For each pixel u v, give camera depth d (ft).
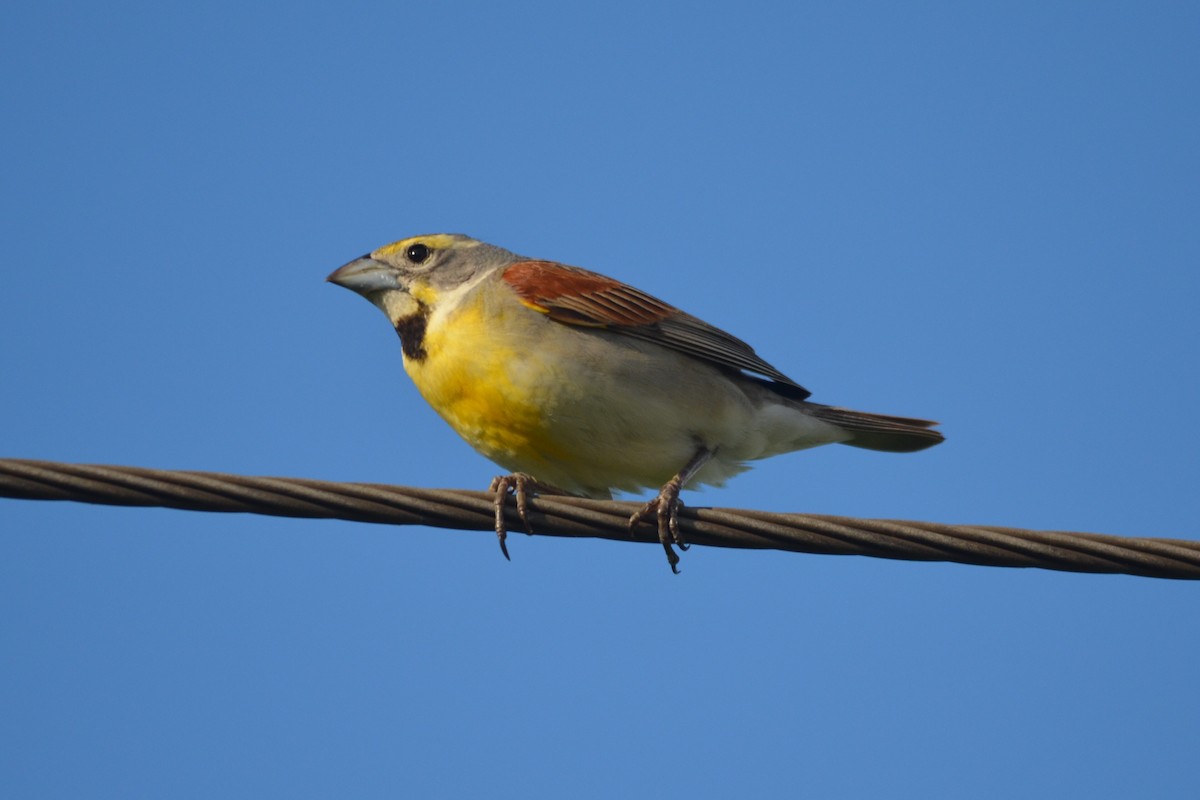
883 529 29.32
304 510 29.45
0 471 27.76
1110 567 28.30
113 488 28.17
